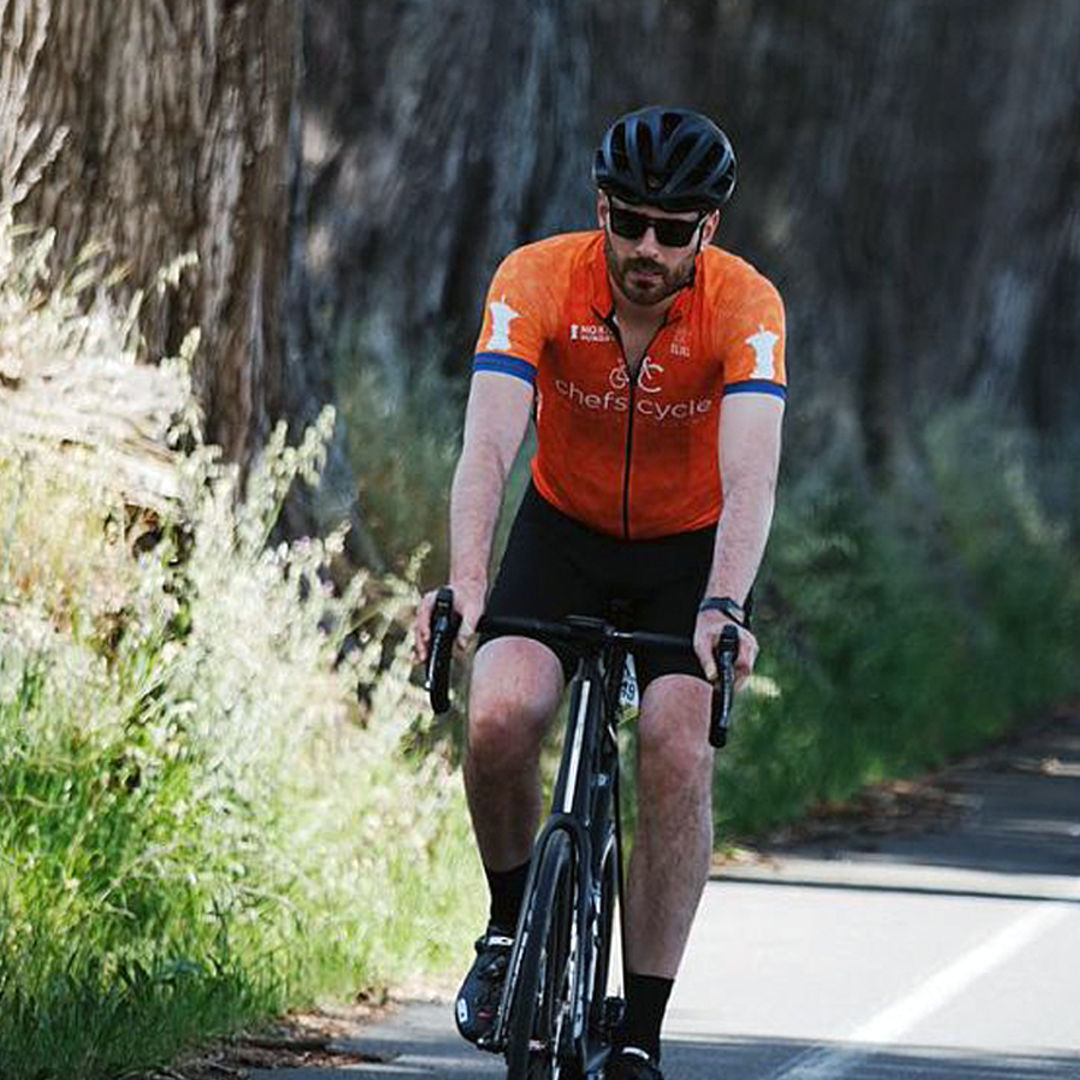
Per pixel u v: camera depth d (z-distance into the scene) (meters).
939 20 63.12
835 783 36.50
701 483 14.90
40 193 23.70
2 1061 15.29
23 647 18.80
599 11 50.09
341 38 38.31
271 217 25.12
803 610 41.66
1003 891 27.66
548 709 14.00
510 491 29.84
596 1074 13.95
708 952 22.91
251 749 19.67
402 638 27.02
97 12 23.84
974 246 68.62
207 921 18.88
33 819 18.28
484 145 38.78
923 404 67.56
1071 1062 18.39
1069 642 60.88
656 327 14.44
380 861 21.05
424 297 38.38
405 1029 18.55
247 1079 16.64
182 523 21.23
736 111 54.75
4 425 20.03
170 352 24.34
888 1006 20.42
